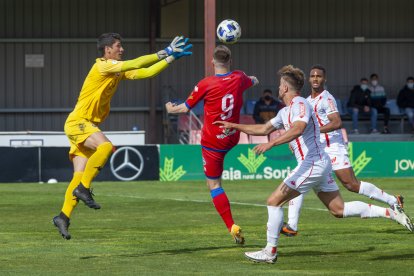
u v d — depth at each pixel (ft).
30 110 189.06
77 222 81.92
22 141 149.38
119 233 73.72
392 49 203.21
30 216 87.71
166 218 85.15
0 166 133.39
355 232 73.05
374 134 184.44
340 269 55.36
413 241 67.77
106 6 191.42
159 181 136.87
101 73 59.93
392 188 122.72
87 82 60.64
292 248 64.28
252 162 139.85
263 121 175.63
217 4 196.24
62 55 190.39
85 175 59.88
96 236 71.82
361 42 201.57
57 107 190.39
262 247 65.00
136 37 192.44
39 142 150.20
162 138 195.21
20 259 59.72
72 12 190.29
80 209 93.91
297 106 55.01
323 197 59.93
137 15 192.44
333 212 60.13
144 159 137.59
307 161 56.29
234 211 91.76
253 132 57.57
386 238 69.41
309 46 199.93
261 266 56.49
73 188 61.00
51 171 135.13
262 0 197.77
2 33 187.73
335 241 67.77
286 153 140.77
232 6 196.85
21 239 70.13
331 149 70.44
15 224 80.53
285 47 199.00
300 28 199.41
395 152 143.23
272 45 198.49
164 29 194.49
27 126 189.78
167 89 194.39
